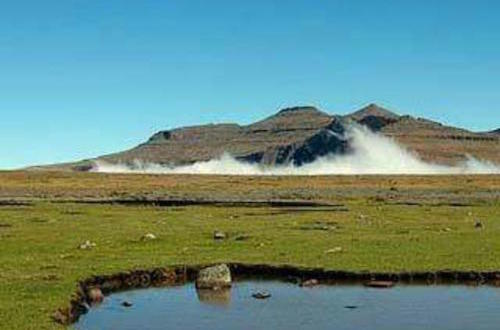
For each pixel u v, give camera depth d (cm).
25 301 3828
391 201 12706
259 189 18512
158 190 18025
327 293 4491
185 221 8156
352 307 4091
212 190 18050
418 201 12656
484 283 4797
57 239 6319
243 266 5138
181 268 5072
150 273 4944
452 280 4850
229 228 7331
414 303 4200
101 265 4997
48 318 3494
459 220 8188
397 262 5156
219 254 5534
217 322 3772
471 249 5719
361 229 7181
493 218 8494
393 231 6988
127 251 5669
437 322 3747
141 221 8144
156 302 4288
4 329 3259
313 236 6600
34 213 9362
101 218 8562
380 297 4362
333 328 3625
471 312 3966
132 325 3712
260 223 7875
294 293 4506
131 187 19575
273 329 3612
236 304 4212
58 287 4191
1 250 5638
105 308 4116
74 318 3831
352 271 4900
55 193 16350
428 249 5725
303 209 10438
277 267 5088
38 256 5347
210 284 4697
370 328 3628
